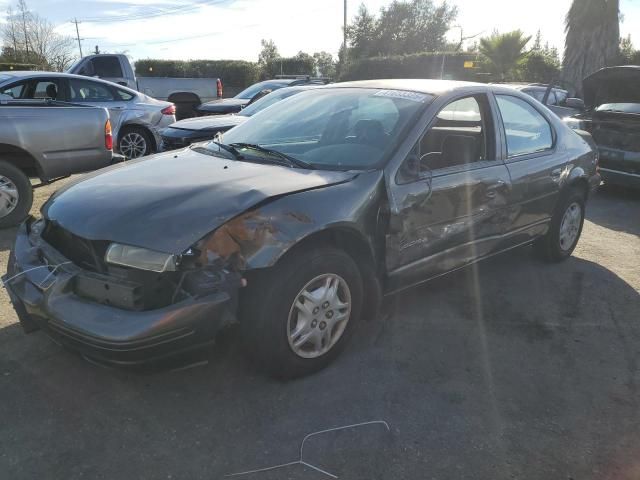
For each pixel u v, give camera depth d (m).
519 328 3.87
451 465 2.53
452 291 4.47
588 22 16.41
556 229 4.97
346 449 2.61
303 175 3.21
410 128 3.52
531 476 2.47
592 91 9.23
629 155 7.83
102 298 2.70
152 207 2.81
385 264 3.37
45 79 9.05
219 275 2.63
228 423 2.77
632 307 4.29
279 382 3.11
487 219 4.03
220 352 3.21
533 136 4.59
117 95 9.90
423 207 3.47
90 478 2.40
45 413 2.81
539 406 2.99
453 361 3.41
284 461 2.52
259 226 2.74
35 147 6.05
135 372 2.66
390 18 52.91
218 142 4.04
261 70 37.03
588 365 3.42
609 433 2.78
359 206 3.12
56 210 3.09
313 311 3.02
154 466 2.47
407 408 2.92
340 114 3.91
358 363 3.33
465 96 3.95
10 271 3.16
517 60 24.33
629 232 6.43
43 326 2.83
